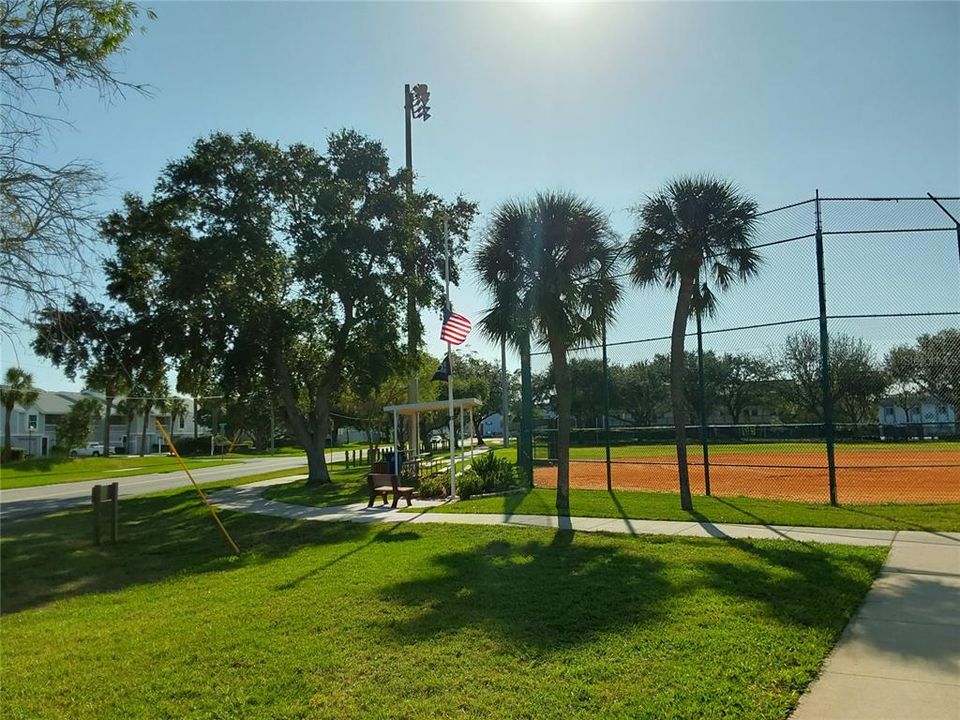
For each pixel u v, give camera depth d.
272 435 76.88
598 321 15.58
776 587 7.59
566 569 9.04
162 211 24.95
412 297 26.81
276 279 25.39
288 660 5.94
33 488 32.06
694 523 12.45
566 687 5.07
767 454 32.59
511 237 15.30
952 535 10.62
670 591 7.59
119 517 19.06
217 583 9.57
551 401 32.94
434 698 5.00
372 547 11.62
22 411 72.19
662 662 5.46
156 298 26.14
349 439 110.62
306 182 25.19
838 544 10.07
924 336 15.62
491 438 106.44
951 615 6.56
